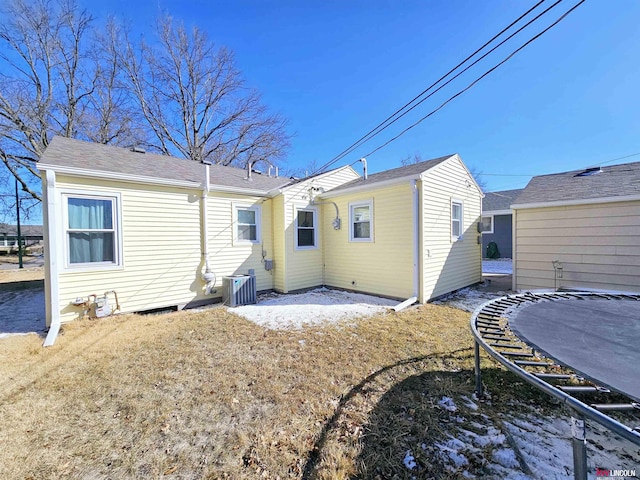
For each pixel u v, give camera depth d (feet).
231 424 7.63
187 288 21.07
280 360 11.53
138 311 18.90
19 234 49.42
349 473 5.96
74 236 16.70
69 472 6.06
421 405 8.33
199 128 59.72
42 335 14.84
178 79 56.29
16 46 44.09
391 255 22.59
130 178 18.22
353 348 12.66
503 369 10.54
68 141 21.04
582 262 21.65
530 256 24.00
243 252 24.29
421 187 21.06
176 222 20.59
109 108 52.03
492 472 5.97
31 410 8.22
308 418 7.85
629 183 21.50
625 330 7.35
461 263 26.37
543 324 7.92
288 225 25.35
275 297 23.90
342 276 26.45
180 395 9.04
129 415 8.02
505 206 50.60
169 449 6.74
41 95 47.32
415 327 15.44
